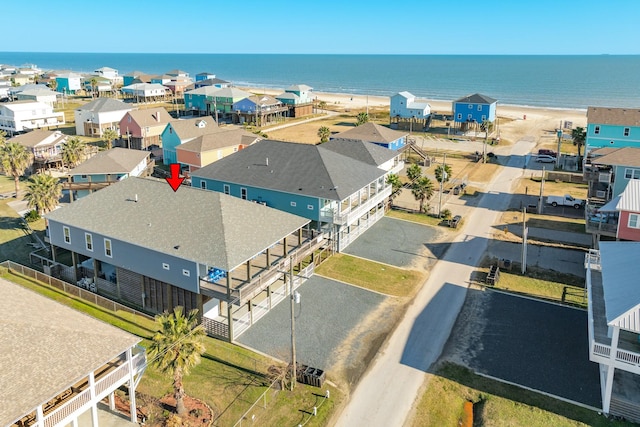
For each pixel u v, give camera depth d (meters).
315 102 145.25
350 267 40.25
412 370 27.56
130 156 62.03
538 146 89.75
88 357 20.64
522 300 35.06
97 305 34.53
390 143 69.88
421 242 45.72
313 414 24.16
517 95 186.50
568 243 45.44
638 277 25.12
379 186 51.38
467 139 96.44
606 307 23.92
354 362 28.25
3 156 58.50
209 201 34.09
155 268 32.34
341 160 47.97
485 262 41.47
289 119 123.00
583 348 29.30
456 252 43.53
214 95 119.44
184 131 71.94
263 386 26.17
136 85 153.38
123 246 33.50
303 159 46.72
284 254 35.16
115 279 37.62
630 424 23.36
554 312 33.38
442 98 183.12
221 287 30.16
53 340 20.84
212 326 30.83
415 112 106.62
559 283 37.59
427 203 56.84
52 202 49.81
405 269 40.12
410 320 32.59
